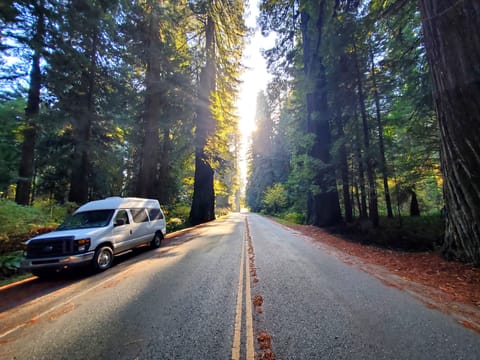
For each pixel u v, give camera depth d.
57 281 5.39
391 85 11.90
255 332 2.87
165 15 14.91
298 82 13.91
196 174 21.39
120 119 14.87
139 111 16.16
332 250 7.98
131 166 23.97
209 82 19.80
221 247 8.70
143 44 14.84
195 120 19.62
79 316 3.45
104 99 14.05
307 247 8.55
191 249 8.43
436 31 5.79
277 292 4.19
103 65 13.30
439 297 3.82
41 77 11.51
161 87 15.15
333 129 14.94
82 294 4.41
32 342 2.80
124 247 7.12
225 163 22.61
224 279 4.98
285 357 2.38
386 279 4.84
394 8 8.11
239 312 3.43
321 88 13.57
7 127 11.88
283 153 36.16
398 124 12.08
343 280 4.81
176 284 4.73
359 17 9.82
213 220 23.20
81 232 5.95
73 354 2.54
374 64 12.07
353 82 12.49
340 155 13.44
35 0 8.61
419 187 15.23
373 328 2.91
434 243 7.82
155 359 2.41
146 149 15.52
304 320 3.15
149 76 15.15
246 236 11.65
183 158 22.30
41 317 3.47
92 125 14.33
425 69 9.37
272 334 2.82
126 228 7.29
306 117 16.58
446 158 5.80
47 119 11.35
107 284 4.92
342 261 6.46
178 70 16.23
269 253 7.54
